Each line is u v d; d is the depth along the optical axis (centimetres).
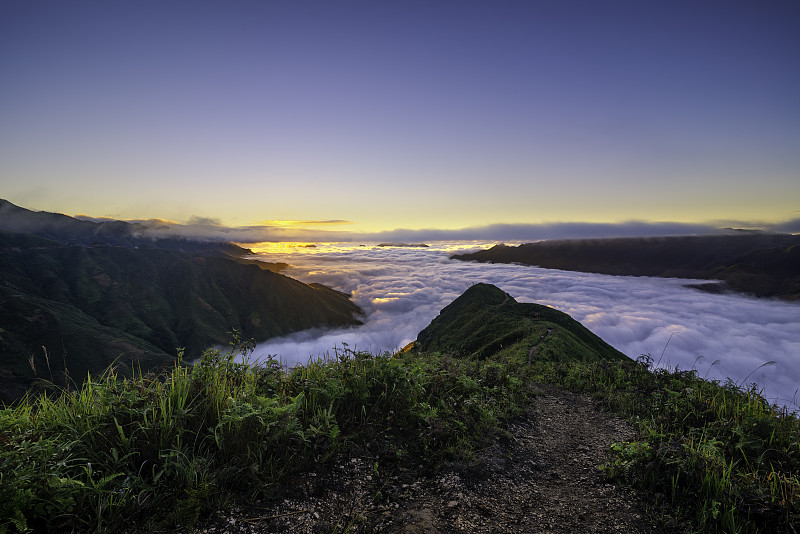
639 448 565
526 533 417
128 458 410
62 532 334
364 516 412
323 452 501
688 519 445
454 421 649
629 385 1127
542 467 603
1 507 308
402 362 755
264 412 474
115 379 485
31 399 438
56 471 352
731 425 657
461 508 452
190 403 479
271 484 430
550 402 1027
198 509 362
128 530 348
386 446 552
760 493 448
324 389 587
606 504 484
